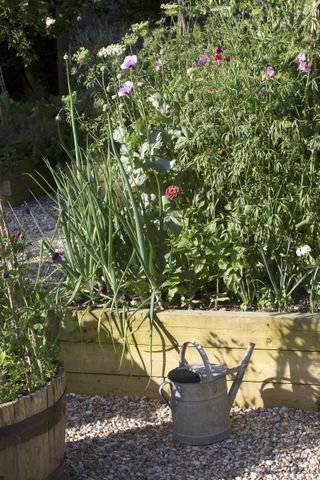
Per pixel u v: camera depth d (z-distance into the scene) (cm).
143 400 434
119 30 1242
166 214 455
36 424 322
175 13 554
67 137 943
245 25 474
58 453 339
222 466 365
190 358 425
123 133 473
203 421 382
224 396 388
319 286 433
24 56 1299
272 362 412
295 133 436
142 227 434
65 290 456
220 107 445
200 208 464
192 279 447
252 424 401
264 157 438
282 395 414
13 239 342
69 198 462
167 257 444
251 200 441
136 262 451
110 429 405
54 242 664
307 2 457
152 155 456
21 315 341
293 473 355
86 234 455
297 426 396
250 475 355
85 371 441
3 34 1281
